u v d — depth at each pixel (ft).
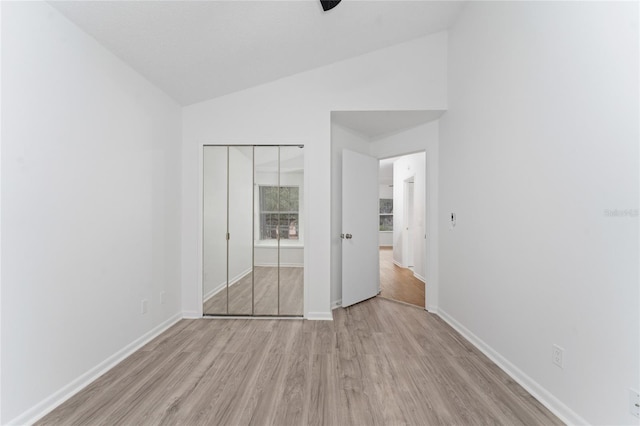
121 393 5.98
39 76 5.30
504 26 7.01
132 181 7.88
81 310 6.22
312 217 10.41
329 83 10.39
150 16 6.36
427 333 9.20
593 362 4.77
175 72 8.48
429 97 10.25
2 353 4.73
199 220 10.46
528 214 6.27
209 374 6.71
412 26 9.46
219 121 10.43
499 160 7.29
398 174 21.86
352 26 8.64
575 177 5.09
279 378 6.55
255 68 9.40
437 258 11.20
